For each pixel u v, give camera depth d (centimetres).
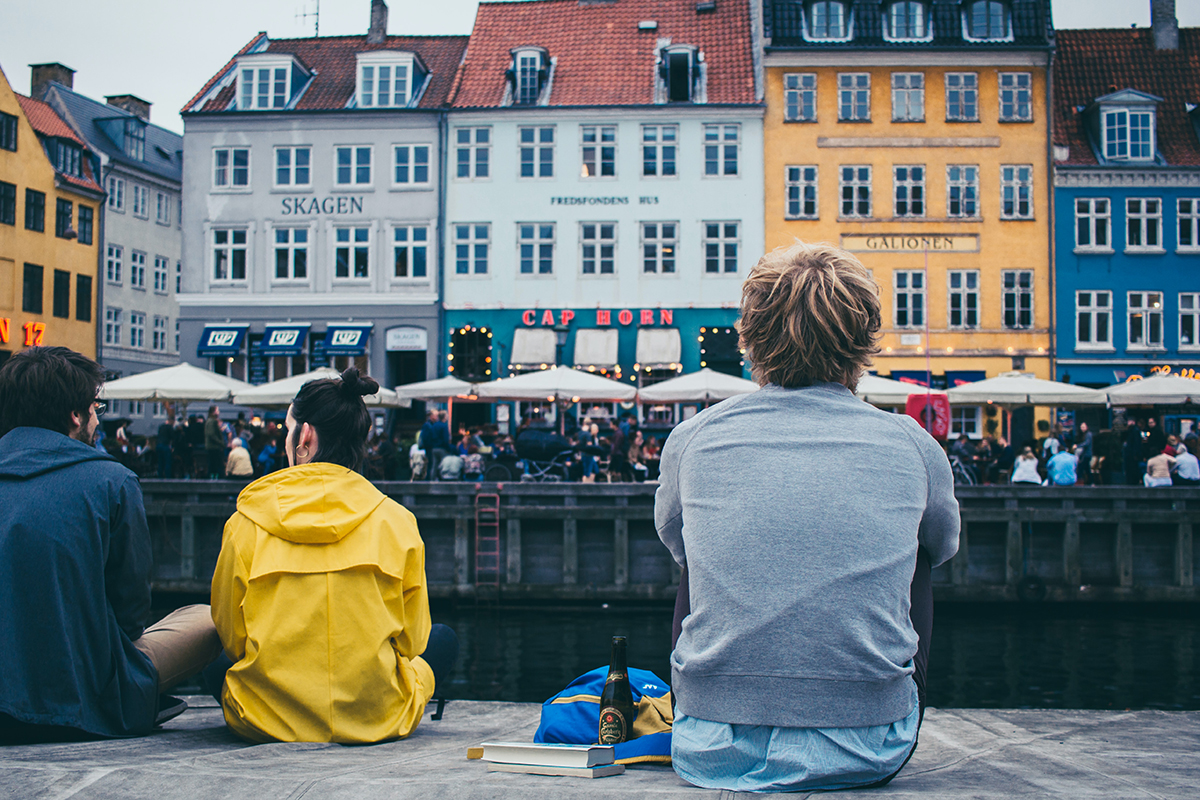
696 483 203
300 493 293
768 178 2822
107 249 3959
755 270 220
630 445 1991
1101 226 2850
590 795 175
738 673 191
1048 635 1398
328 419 306
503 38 3112
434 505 1611
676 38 3047
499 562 1593
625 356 2797
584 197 2836
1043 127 2827
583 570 1617
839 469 194
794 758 185
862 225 2809
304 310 2877
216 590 297
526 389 1969
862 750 188
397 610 302
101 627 287
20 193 3375
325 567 289
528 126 2861
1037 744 300
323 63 3138
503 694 1011
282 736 281
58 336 3562
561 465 1809
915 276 2811
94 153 3853
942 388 2786
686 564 221
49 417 299
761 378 221
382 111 2875
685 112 2825
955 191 2831
